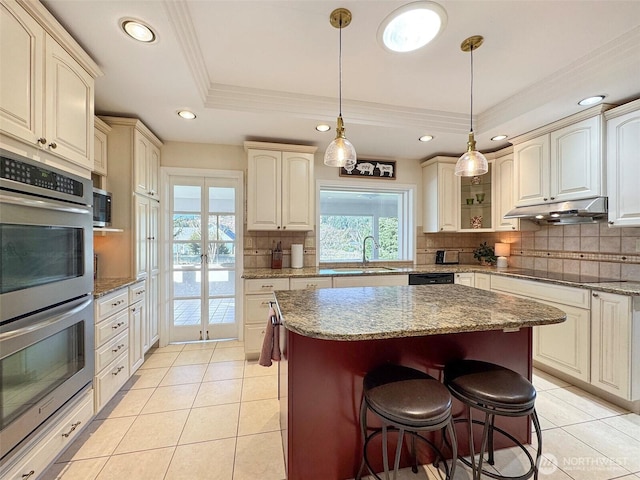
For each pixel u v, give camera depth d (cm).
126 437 176
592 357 218
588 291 221
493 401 123
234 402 214
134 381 245
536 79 223
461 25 164
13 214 118
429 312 146
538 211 269
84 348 164
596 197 230
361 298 179
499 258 355
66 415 149
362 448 145
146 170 273
